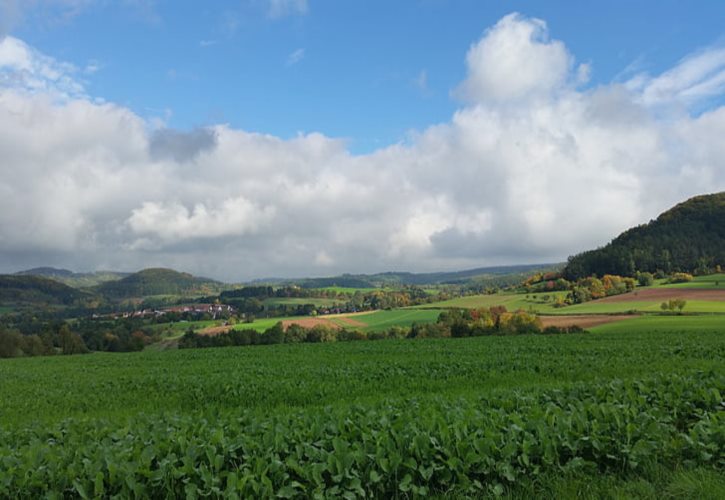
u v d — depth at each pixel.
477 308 106.81
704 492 6.85
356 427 8.95
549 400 11.74
